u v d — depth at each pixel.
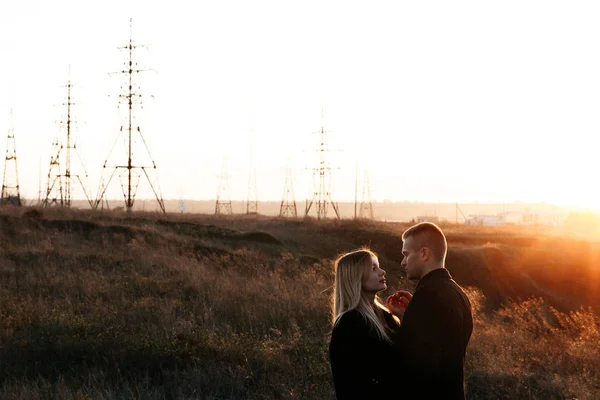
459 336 3.52
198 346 8.85
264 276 17.95
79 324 9.91
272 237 28.11
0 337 9.14
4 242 21.12
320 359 8.51
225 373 7.87
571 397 7.37
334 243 30.36
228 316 11.48
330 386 7.41
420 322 3.50
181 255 21.58
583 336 11.23
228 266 20.16
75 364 8.33
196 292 13.82
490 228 49.28
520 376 7.95
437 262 3.80
